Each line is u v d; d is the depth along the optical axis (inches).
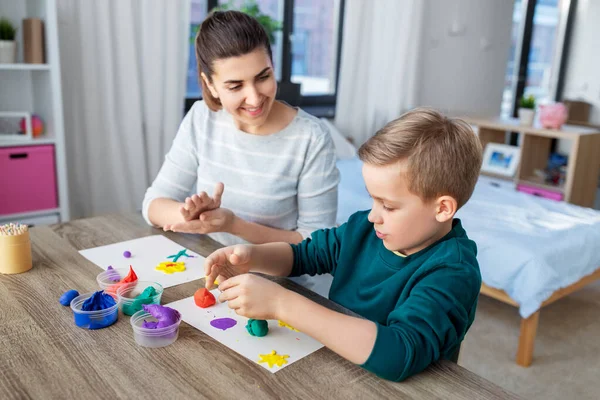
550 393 74.9
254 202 49.5
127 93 103.9
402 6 140.6
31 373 28.0
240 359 30.0
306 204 49.2
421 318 29.5
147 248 46.1
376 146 30.7
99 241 47.3
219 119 50.5
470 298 31.3
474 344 87.0
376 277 36.3
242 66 41.4
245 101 43.3
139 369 28.7
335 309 36.1
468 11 163.8
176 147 53.1
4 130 91.4
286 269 41.0
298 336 32.8
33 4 94.1
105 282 38.5
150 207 50.7
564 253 82.0
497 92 182.9
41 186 93.9
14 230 40.6
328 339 29.7
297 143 48.1
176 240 48.3
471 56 169.6
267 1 133.4
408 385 28.4
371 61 142.2
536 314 79.2
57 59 90.7
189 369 28.8
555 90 205.3
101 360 29.4
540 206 102.1
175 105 109.7
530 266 78.3
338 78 149.2
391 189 30.5
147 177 111.2
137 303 34.5
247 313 31.6
